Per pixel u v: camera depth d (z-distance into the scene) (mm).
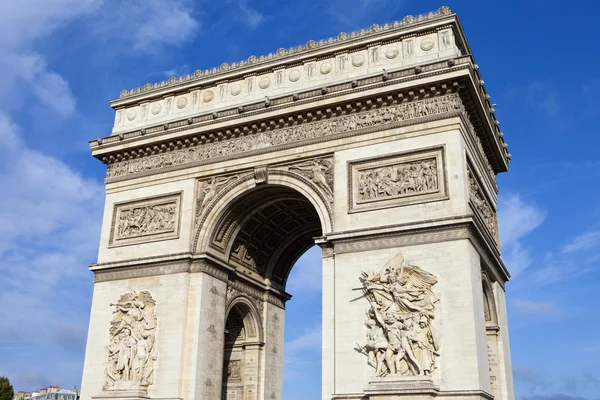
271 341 85312
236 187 73438
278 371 85875
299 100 70938
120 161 81750
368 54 72188
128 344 70812
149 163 79625
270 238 85125
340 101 68875
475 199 67312
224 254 76562
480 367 55938
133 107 84812
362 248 63625
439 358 56969
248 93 77500
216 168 74938
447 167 62781
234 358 82875
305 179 69438
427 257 60500
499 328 72938
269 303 86312
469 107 67688
